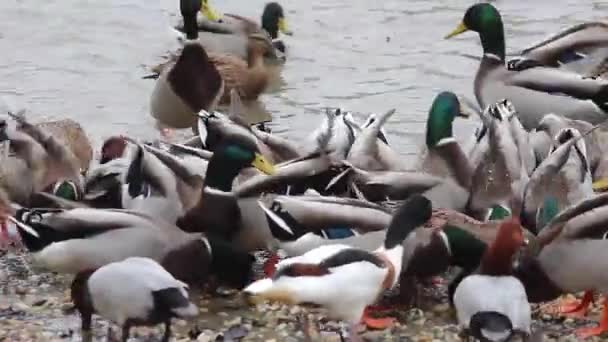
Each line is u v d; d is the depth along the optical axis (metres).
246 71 20.16
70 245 12.55
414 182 14.26
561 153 14.48
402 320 12.67
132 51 22.23
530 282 12.50
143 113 19.64
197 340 12.09
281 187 13.91
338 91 20.36
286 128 18.83
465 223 13.02
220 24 21.78
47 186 14.84
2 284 13.33
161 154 14.26
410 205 12.10
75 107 19.67
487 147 15.06
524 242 13.33
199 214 13.67
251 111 19.77
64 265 12.66
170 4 24.62
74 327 12.26
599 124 16.53
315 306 11.50
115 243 12.55
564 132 15.06
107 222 12.60
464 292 11.18
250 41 21.50
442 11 23.94
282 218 12.98
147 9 24.31
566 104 17.62
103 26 23.39
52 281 13.45
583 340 12.23
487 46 18.56
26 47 22.34
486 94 18.31
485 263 11.44
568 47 18.86
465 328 11.24
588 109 17.53
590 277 12.21
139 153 14.18
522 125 17.38
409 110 19.31
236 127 15.60
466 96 19.80
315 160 14.16
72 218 12.62
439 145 14.84
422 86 20.41
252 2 25.58
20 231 12.76
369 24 23.45
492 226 12.96
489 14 18.47
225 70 20.03
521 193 14.32
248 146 13.72
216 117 15.70
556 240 12.32
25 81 20.77
